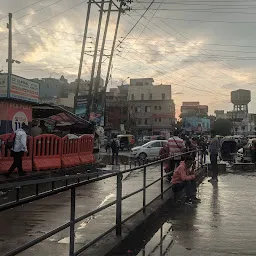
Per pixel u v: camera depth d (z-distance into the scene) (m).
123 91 109.75
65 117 21.50
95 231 6.26
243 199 10.20
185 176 9.69
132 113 95.25
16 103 14.94
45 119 21.83
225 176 16.08
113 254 5.36
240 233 6.64
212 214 8.30
